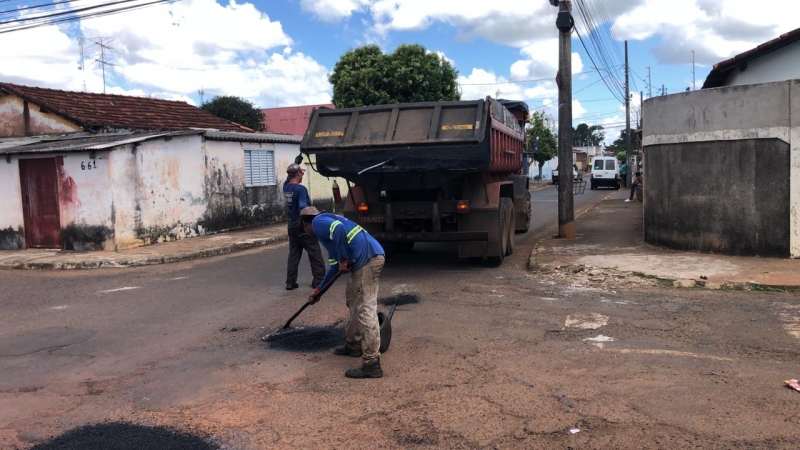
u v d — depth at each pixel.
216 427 3.95
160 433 3.88
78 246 12.35
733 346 5.27
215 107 38.44
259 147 17.16
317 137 8.74
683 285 7.59
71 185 12.27
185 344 5.80
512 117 11.59
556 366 4.89
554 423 3.87
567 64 11.95
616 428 3.77
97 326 6.55
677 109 9.70
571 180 12.05
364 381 4.69
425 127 8.42
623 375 4.64
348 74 26.72
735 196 9.05
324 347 5.60
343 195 17.25
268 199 17.62
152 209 13.13
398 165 8.45
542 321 6.25
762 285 7.32
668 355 5.06
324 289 5.36
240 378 4.84
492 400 4.26
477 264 9.78
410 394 4.41
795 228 8.63
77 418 4.13
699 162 9.42
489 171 9.12
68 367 5.20
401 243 10.97
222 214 15.62
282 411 4.18
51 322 6.77
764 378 4.49
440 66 27.34
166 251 11.96
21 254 12.10
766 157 8.72
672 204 9.97
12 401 4.45
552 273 8.70
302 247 8.28
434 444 3.65
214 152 15.27
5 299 8.12
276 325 6.39
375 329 4.76
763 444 3.50
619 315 6.38
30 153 12.37
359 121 8.75
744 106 8.84
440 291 7.80
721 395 4.20
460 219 9.10
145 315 7.00
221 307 7.30
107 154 11.95
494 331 5.93
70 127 15.96
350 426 3.92
